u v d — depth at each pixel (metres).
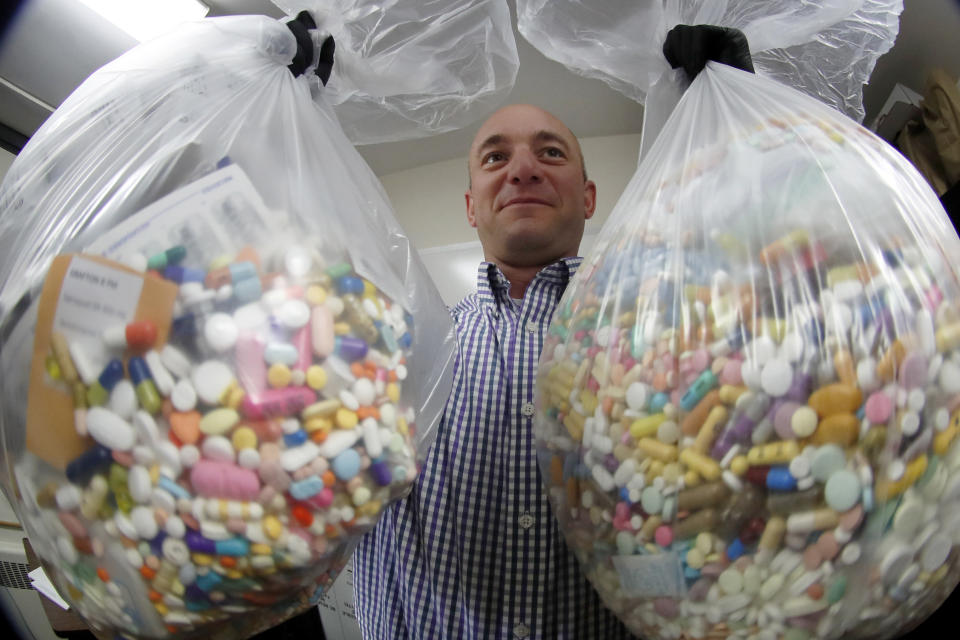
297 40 0.48
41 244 0.38
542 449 0.46
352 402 0.35
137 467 0.32
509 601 0.66
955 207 0.95
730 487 0.33
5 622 1.33
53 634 1.33
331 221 0.41
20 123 1.44
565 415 0.43
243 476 0.31
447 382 0.52
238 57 0.45
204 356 0.32
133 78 0.43
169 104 0.42
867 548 0.33
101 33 1.25
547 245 0.96
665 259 0.40
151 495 0.31
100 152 0.40
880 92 1.24
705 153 0.44
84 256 0.35
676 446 0.35
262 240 0.36
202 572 0.33
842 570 0.33
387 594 0.71
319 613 1.25
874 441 0.32
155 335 0.32
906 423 0.32
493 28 0.55
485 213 0.99
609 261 0.44
